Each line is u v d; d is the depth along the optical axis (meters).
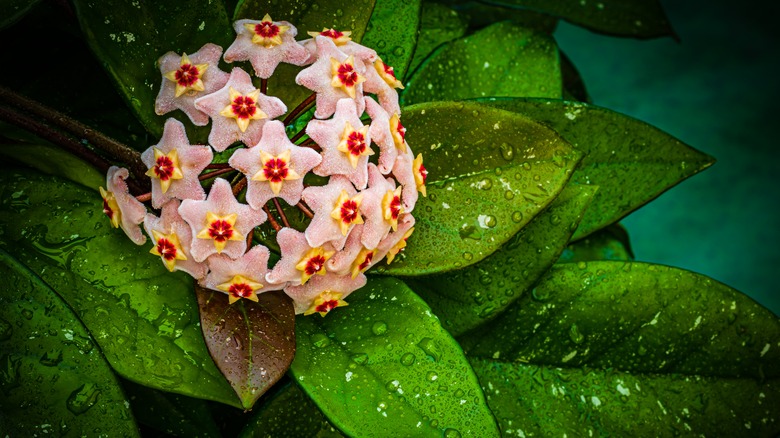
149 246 0.30
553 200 0.31
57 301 0.29
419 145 0.32
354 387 0.29
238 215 0.28
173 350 0.29
